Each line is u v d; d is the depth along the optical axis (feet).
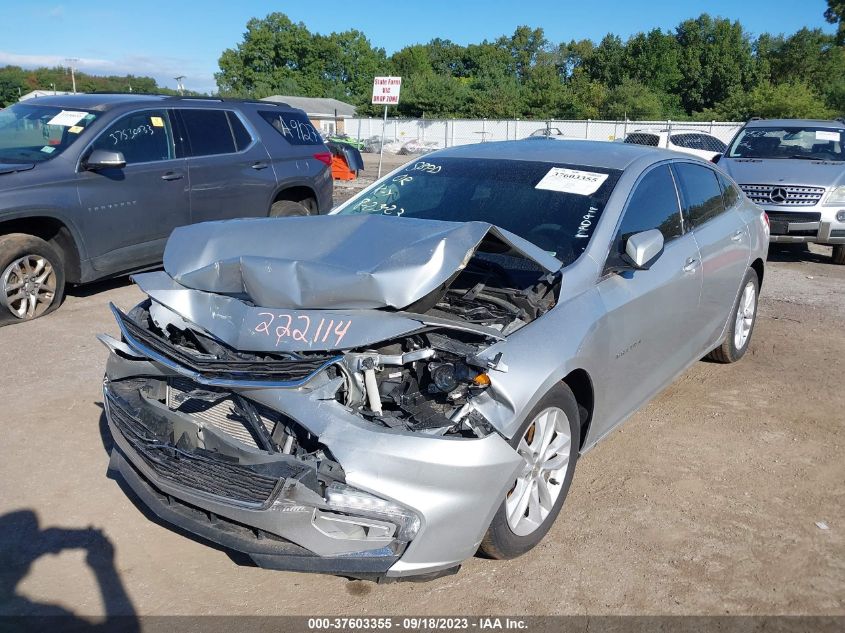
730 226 18.06
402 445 9.34
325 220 12.08
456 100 209.97
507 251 11.95
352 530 9.57
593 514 12.78
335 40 279.28
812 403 17.87
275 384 9.61
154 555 11.38
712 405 17.62
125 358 11.60
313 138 31.78
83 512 12.38
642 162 15.28
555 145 16.38
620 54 224.94
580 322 11.82
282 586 10.78
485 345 10.46
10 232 22.48
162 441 10.48
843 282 30.94
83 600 10.34
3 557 11.17
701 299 16.37
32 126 24.57
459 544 9.84
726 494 13.55
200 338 11.21
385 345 10.32
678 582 11.02
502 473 10.00
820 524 12.63
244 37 278.87
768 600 10.68
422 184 15.47
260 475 9.33
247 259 11.02
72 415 15.88
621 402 13.70
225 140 27.73
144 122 25.29
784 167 34.83
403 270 10.18
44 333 21.16
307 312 10.32
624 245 13.60
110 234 23.98
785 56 208.44
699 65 213.87
